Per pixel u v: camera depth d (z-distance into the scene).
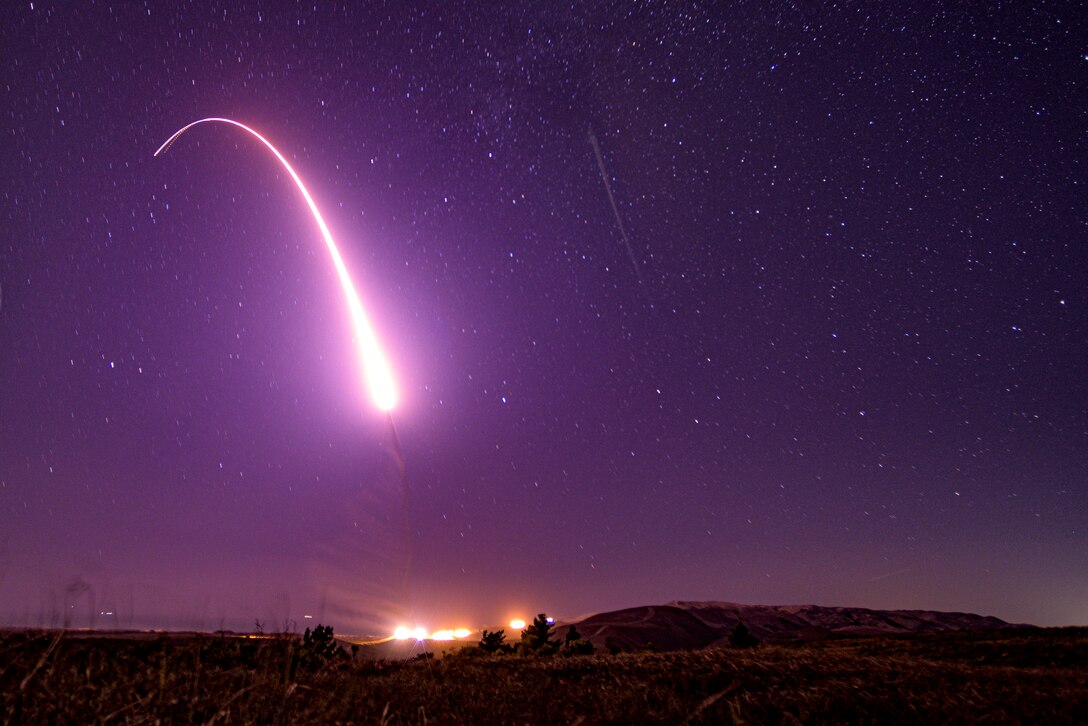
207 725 5.79
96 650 7.54
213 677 7.26
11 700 5.58
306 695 7.31
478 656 22.25
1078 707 8.95
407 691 9.76
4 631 6.48
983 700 9.34
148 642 8.44
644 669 15.11
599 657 18.94
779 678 13.27
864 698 10.08
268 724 6.22
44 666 6.25
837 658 17.14
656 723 8.27
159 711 5.83
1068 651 20.09
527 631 28.80
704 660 16.56
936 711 8.98
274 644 8.41
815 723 8.77
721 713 8.95
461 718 7.91
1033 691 10.09
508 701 9.32
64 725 5.36
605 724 8.27
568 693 10.70
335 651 14.81
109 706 5.77
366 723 7.03
